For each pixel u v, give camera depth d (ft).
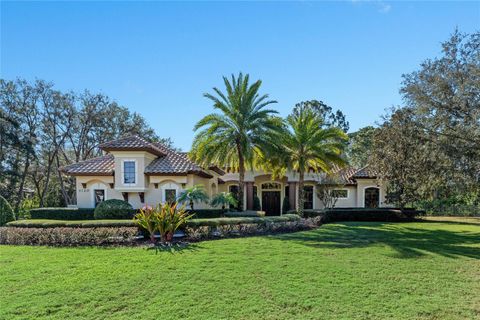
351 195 107.86
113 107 145.79
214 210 74.54
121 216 68.33
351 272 31.63
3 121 114.42
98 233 46.16
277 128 80.07
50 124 134.62
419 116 56.18
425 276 30.60
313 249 42.27
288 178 109.09
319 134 88.74
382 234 57.77
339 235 55.77
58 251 41.19
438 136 54.44
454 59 52.60
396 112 59.21
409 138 56.13
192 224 50.52
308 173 107.76
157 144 93.91
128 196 79.10
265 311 22.65
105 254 38.93
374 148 76.59
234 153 86.12
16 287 27.37
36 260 36.22
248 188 108.99
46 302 24.22
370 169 88.12
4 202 74.74
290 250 41.45
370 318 21.54
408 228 68.80
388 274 31.09
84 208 78.23
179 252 39.75
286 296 25.30
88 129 141.59
